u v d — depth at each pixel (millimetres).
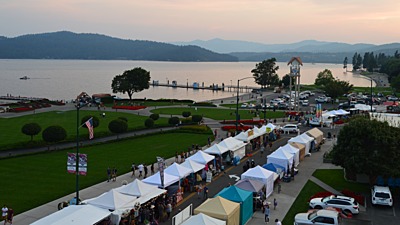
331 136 87750
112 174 52438
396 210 43000
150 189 40656
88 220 31125
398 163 45562
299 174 57562
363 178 52750
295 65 127375
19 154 64250
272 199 46156
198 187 47469
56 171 55688
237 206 36844
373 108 121562
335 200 41750
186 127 91500
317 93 197250
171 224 38500
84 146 72375
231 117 113750
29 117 110438
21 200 43531
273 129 83500
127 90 160750
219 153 60000
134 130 90250
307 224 36250
